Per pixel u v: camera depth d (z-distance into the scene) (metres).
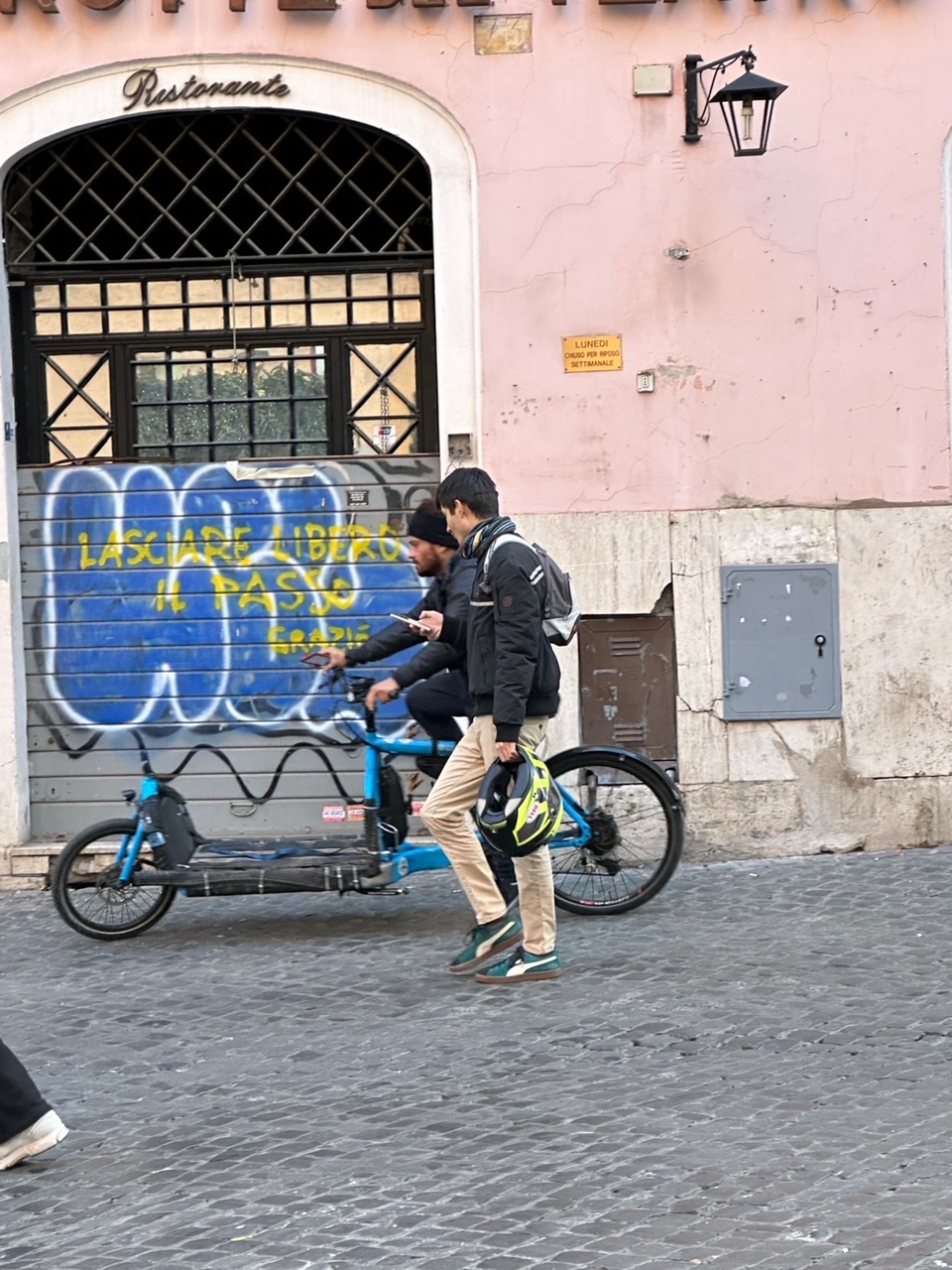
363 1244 4.16
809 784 8.63
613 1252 4.01
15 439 8.79
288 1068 5.69
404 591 8.72
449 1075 5.50
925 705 8.62
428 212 8.73
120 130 8.73
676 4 8.42
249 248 8.80
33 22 8.49
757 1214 4.19
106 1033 6.19
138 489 8.78
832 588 8.58
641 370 8.53
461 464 8.60
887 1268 3.83
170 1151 4.96
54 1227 4.44
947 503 8.60
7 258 8.76
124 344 8.84
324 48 8.45
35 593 8.79
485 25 8.44
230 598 8.76
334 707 8.71
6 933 7.77
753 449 8.57
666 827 7.41
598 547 8.57
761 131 8.34
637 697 8.63
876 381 8.56
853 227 8.52
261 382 8.84
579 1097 5.20
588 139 8.47
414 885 8.31
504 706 6.14
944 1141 4.66
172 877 7.21
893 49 8.46
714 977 6.44
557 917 7.48
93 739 8.80
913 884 7.84
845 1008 5.99
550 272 8.51
